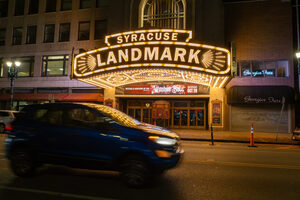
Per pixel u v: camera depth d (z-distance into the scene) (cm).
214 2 2130
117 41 1667
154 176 575
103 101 2289
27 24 2659
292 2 2125
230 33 2181
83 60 1766
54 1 2633
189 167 683
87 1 2547
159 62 1579
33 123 568
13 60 2630
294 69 2023
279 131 1997
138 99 2392
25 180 530
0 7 2755
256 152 1005
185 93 2133
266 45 2103
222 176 591
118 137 502
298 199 437
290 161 811
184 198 428
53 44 2531
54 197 421
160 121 2278
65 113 561
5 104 2556
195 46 1562
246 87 2034
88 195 436
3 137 1408
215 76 1571
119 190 468
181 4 2222
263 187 508
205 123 2225
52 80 2461
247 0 2177
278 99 1923
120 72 1694
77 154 522
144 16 2283
